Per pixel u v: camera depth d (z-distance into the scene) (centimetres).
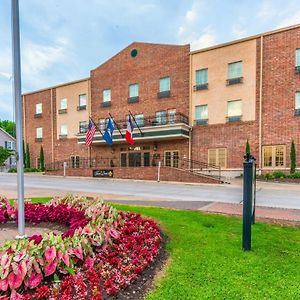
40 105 3444
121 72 2817
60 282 308
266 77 2105
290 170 1961
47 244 329
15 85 445
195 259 406
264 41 2119
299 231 565
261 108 2109
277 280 340
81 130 3025
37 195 1107
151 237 473
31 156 3494
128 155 2709
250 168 461
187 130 2364
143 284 333
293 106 2000
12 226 580
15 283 280
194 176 1909
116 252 399
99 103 2950
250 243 450
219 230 561
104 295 302
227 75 2267
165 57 2567
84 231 399
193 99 2405
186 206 860
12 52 446
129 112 2494
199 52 2395
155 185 1692
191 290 315
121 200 991
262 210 811
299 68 1988
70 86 3177
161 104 2569
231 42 2244
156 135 2372
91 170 2400
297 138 1975
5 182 1875
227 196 1155
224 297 300
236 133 2206
